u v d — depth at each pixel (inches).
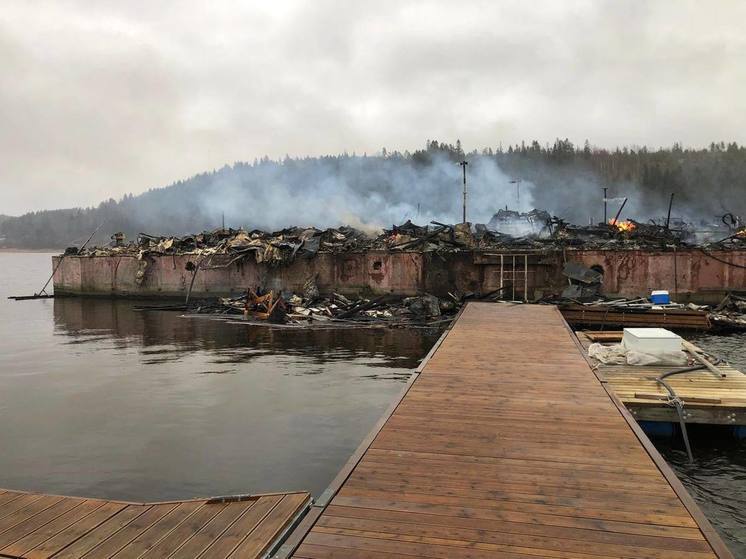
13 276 3425.2
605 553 183.2
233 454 401.7
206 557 219.3
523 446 279.4
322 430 451.5
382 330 978.1
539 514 209.6
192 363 716.0
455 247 1294.3
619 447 277.7
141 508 264.2
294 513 255.3
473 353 507.5
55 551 227.0
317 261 1314.0
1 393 575.2
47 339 931.3
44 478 364.5
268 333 952.9
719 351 775.1
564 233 1438.2
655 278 1138.0
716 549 183.2
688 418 414.6
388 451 273.1
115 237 1775.3
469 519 206.5
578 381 408.5
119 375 652.1
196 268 1438.2
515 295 1190.9
